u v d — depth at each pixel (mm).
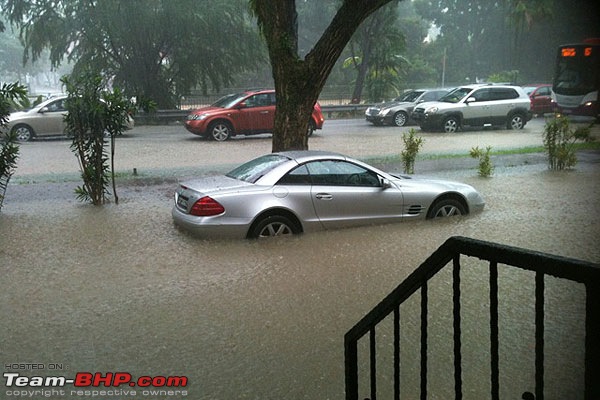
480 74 46656
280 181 7500
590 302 1521
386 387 3912
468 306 5277
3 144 9742
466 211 8688
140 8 27141
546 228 8125
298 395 3844
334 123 27562
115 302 5539
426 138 20484
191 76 29906
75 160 15586
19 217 9086
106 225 8547
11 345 4629
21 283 6086
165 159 15719
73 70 28250
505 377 4000
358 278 6145
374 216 7969
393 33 34031
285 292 5754
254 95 20438
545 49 39906
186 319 5117
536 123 26172
